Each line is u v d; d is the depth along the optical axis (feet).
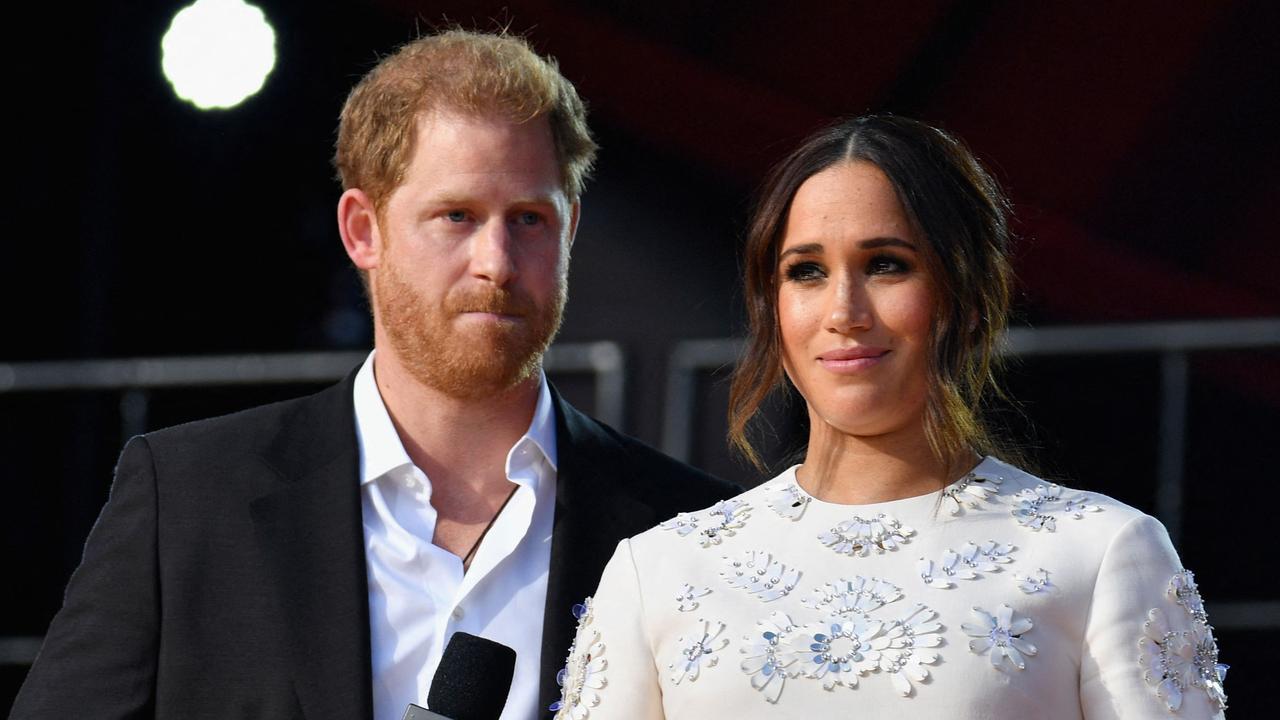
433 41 42.22
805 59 79.05
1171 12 74.54
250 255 90.68
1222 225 77.15
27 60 88.58
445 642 39.58
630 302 81.25
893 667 29.60
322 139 90.27
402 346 40.32
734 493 42.96
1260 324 68.18
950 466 32.32
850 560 31.37
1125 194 77.87
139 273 90.58
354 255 42.27
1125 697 29.09
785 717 29.86
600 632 32.78
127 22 89.51
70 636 39.19
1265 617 68.80
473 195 39.63
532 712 39.22
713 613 31.42
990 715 28.96
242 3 68.69
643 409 79.97
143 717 38.58
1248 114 75.66
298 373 79.51
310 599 39.09
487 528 41.04
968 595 30.17
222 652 38.63
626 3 78.64
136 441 41.73
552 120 41.19
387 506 40.81
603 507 41.32
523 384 41.14
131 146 90.58
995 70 78.02
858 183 32.12
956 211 32.12
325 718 37.96
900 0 77.20
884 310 31.76
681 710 30.94
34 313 89.04
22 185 88.94
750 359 33.94
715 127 79.87
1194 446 72.08
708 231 81.30
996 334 32.78
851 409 31.78
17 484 82.53
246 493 40.27
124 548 39.78
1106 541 30.48
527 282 39.91
